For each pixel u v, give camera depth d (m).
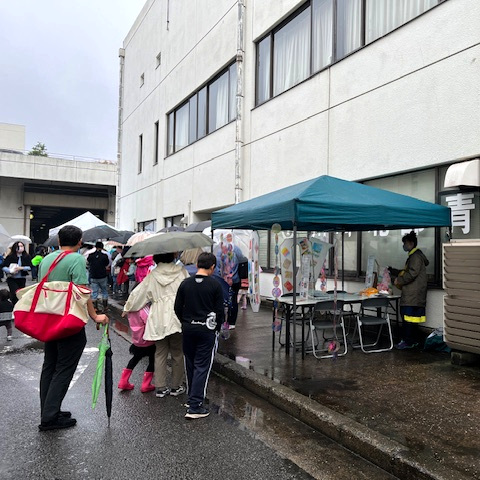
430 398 4.49
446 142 6.46
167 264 5.02
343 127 8.38
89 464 3.42
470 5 6.14
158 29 18.02
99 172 27.55
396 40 7.29
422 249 7.07
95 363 6.36
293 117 9.79
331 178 5.85
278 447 3.75
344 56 8.37
